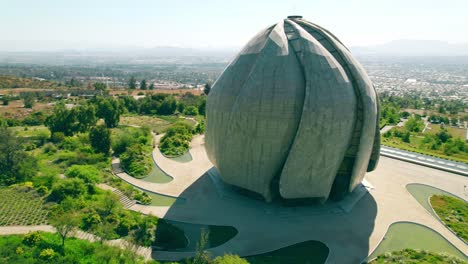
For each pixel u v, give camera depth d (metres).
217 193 47.34
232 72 44.31
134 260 30.38
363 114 40.78
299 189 41.28
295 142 39.03
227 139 42.62
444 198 49.31
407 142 84.75
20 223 35.94
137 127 89.44
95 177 48.16
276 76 40.22
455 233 39.88
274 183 42.84
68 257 30.55
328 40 43.53
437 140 83.88
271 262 33.00
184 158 62.66
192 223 39.53
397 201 47.88
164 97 119.75
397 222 41.91
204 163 59.88
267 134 40.06
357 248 35.91
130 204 43.50
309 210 42.94
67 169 51.00
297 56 41.62
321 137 39.22
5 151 48.28
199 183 50.81
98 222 37.16
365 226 40.38
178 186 49.59
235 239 36.66
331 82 39.69
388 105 134.00
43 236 33.25
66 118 73.38
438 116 126.62
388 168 63.25
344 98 39.84
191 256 33.31
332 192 45.41
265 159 40.97
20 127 88.06
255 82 40.56
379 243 37.09
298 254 34.53
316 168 40.34
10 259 29.33
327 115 38.91
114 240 34.84
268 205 43.50
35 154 60.03
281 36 42.62
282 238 37.19
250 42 46.00
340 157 41.19
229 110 42.59
